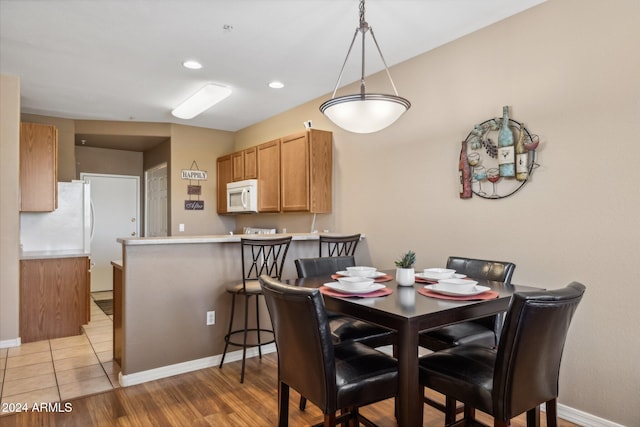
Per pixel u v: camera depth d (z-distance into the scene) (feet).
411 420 5.14
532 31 8.49
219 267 10.79
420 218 10.92
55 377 9.79
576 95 7.81
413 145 11.13
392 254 11.71
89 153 21.86
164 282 9.92
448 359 5.79
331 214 13.98
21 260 12.53
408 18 8.89
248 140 19.03
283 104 15.44
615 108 7.29
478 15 8.81
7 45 10.11
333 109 7.27
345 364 5.69
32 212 14.21
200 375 9.95
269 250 10.57
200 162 19.24
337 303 6.33
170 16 8.69
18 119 12.11
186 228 18.78
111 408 8.22
